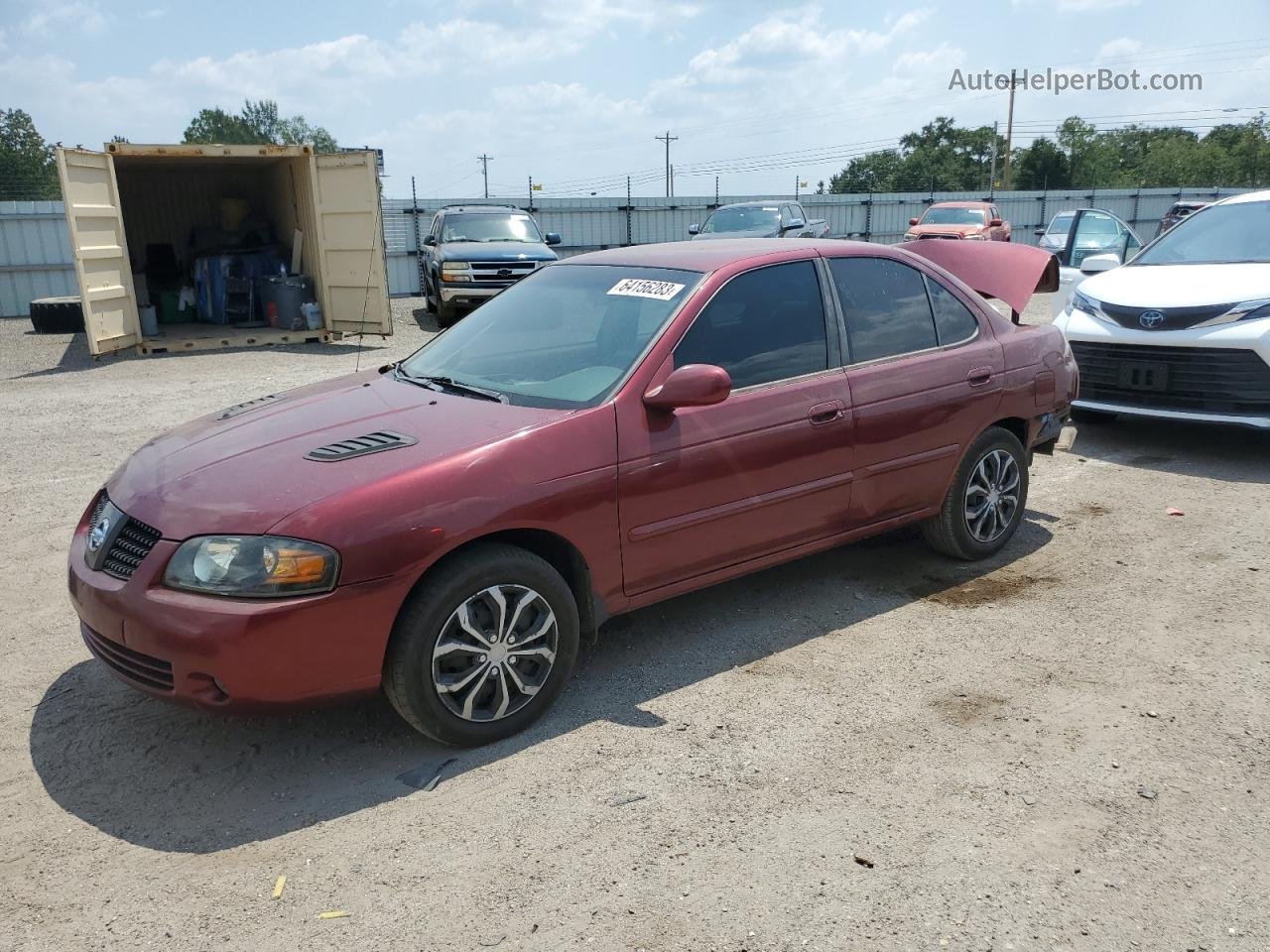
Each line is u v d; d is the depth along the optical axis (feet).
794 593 15.51
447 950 8.01
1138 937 7.98
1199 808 9.70
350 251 47.65
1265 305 21.20
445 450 10.84
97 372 39.91
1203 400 22.08
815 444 13.48
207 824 9.84
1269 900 8.38
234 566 9.69
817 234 63.26
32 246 71.05
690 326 12.68
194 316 53.78
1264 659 12.84
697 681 12.63
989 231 71.00
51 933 8.29
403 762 10.90
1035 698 12.00
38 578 16.66
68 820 9.94
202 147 44.65
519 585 10.98
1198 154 246.88
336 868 9.10
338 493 10.11
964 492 15.80
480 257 52.65
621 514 11.75
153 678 10.07
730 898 8.55
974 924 8.17
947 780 10.28
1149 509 19.27
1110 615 14.38
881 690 12.28
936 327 15.47
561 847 9.32
